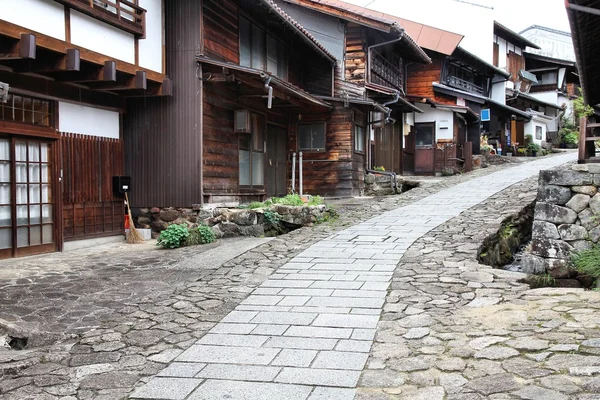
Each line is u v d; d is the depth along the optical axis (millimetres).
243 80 10664
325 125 15578
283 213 11148
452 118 22562
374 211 12500
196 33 10602
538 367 3691
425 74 23594
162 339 4824
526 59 37344
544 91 37750
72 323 5355
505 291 5824
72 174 9609
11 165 8438
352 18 16016
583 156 8688
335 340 4617
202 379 3910
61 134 9328
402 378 3756
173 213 10828
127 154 11086
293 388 3688
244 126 11875
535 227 7855
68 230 9602
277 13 11906
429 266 7121
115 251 9453
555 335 4234
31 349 4688
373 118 17562
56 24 7926
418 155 23141
